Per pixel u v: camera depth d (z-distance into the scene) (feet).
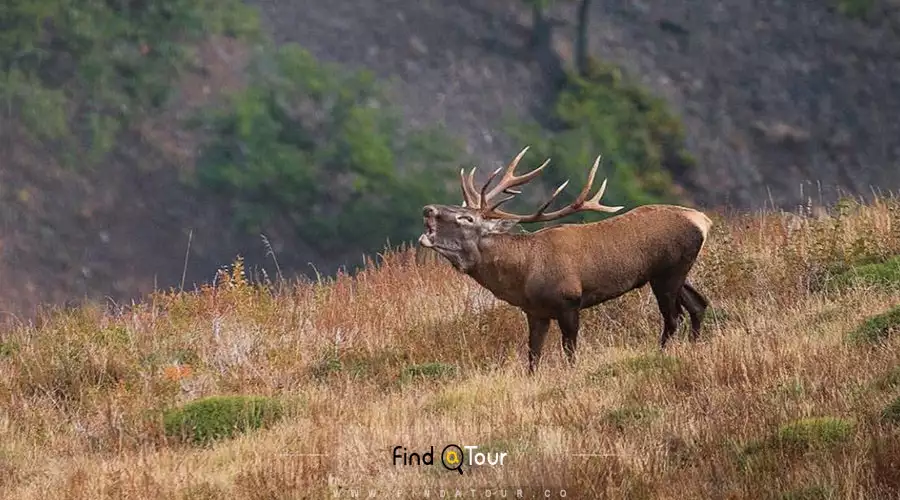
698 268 96.58
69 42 271.49
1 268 243.60
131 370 87.35
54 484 66.39
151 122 267.80
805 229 103.24
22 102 261.65
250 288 107.65
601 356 80.74
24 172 255.91
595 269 79.87
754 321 84.99
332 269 253.65
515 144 274.98
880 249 95.76
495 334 91.76
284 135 263.70
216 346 92.12
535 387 75.20
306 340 93.40
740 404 65.00
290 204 256.73
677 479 57.57
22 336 97.71
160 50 273.95
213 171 257.75
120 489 62.59
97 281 245.86
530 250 79.25
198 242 252.42
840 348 71.46
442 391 77.41
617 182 270.05
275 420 75.41
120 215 254.88
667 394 69.46
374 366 88.38
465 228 78.18
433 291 104.73
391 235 257.75
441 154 270.26
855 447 56.95
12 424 78.69
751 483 55.88
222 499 61.21
